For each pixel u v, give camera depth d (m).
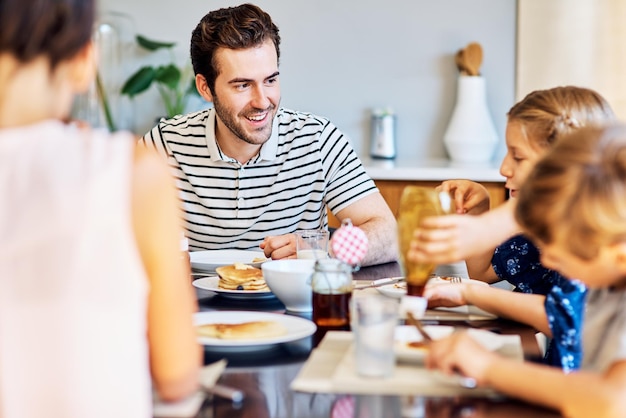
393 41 3.98
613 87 3.85
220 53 2.33
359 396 1.15
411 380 1.19
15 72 0.94
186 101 4.02
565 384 1.09
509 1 3.91
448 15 3.94
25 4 0.92
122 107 4.05
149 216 1.00
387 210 2.54
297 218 2.56
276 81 2.39
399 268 2.19
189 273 1.96
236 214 2.51
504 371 1.13
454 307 1.66
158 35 4.06
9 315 0.89
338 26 3.99
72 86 1.00
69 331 0.89
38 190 0.90
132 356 0.92
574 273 1.15
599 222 1.06
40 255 0.89
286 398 1.15
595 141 1.09
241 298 1.81
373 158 3.95
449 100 3.98
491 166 3.64
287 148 2.52
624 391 1.06
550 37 3.89
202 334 1.42
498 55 3.94
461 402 1.13
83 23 0.96
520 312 1.54
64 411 0.90
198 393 1.13
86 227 0.90
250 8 2.37
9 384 0.89
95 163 0.92
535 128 1.63
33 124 0.96
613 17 3.83
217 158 2.47
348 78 4.01
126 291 0.91
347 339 1.43
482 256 2.03
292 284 1.65
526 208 1.12
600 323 1.25
